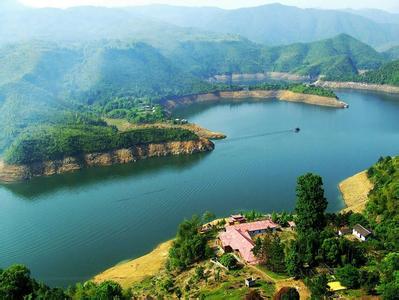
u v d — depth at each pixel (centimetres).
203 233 14238
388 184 15475
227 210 17400
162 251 14100
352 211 14650
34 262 14038
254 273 10788
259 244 11450
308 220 12350
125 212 17800
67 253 14575
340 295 9000
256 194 18925
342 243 10469
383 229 12194
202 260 12388
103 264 13800
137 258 13950
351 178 19888
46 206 19012
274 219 14362
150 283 11725
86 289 10562
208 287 10506
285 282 10106
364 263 10431
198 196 19125
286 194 18725
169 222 16650
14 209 18800
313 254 10469
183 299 10344
